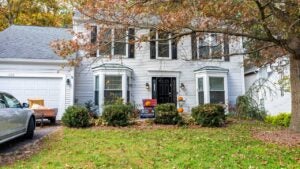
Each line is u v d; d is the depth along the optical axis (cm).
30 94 1485
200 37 1062
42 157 667
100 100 1566
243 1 755
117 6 831
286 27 839
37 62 1498
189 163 612
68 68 1525
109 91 1584
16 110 823
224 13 822
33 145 824
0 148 788
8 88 1466
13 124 795
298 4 700
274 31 947
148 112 1567
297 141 846
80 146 786
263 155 680
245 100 1608
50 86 1510
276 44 884
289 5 782
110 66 1590
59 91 1516
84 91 1616
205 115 1220
